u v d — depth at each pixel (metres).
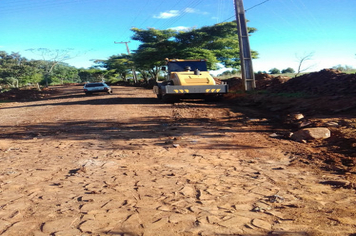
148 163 4.98
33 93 41.25
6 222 2.83
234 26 31.72
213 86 15.16
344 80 12.84
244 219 2.75
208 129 8.12
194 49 31.53
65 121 10.83
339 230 2.46
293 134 6.71
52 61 64.62
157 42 36.69
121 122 9.93
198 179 4.07
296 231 2.46
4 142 7.21
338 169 4.36
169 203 3.22
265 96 14.78
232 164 4.82
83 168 4.66
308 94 12.74
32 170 4.76
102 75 103.88
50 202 3.34
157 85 18.08
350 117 7.70
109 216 2.90
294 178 4.04
